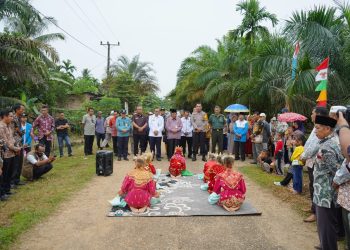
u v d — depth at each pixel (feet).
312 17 36.27
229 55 70.03
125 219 19.94
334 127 13.32
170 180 30.73
